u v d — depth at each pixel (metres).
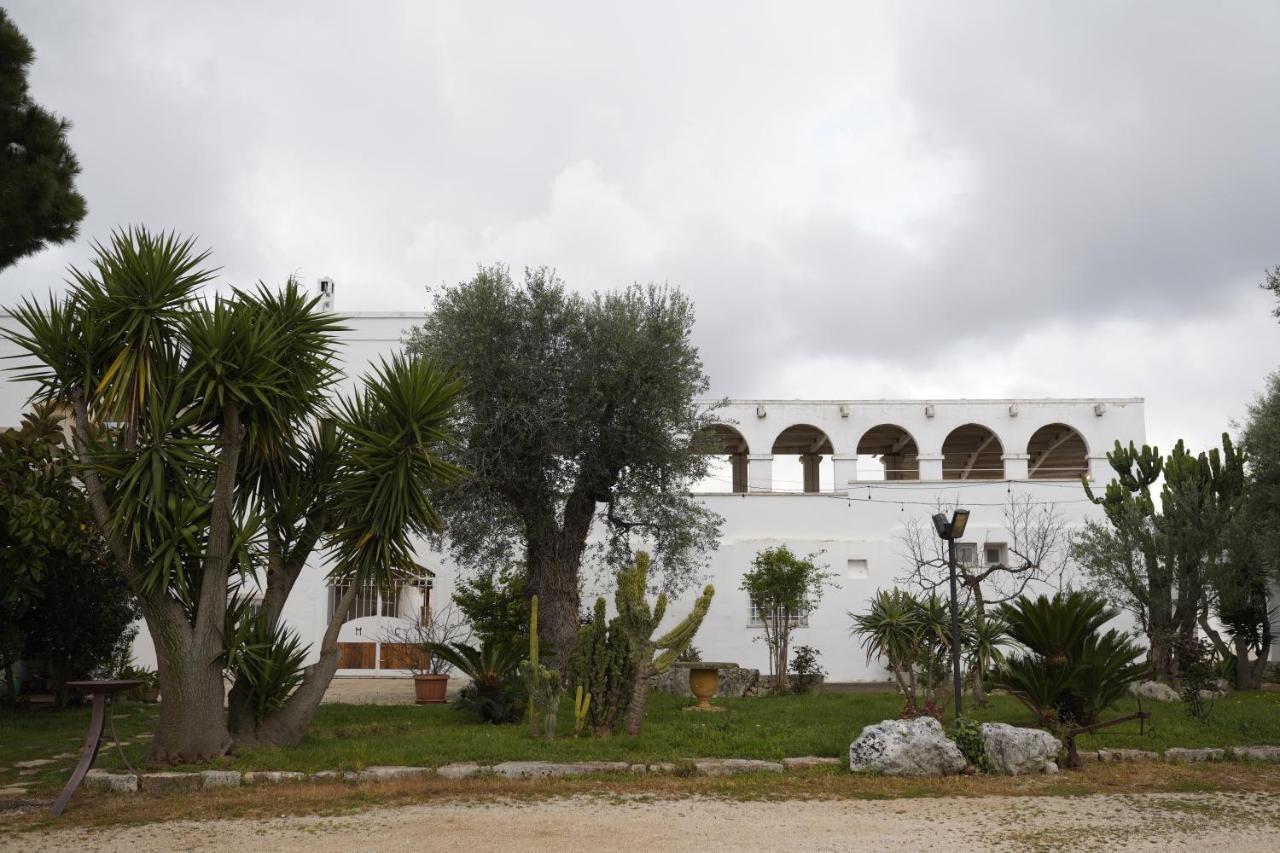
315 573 24.12
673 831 8.09
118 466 10.80
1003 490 26.00
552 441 17.12
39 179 13.13
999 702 15.90
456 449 16.89
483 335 17.34
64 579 16.08
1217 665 21.55
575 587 18.28
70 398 11.03
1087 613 12.66
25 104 13.65
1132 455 22.69
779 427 27.94
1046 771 10.95
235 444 11.00
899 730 11.02
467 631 23.39
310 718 11.90
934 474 27.86
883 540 25.53
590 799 9.42
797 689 20.45
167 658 10.82
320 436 12.55
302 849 7.44
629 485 18.52
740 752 11.51
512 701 14.27
